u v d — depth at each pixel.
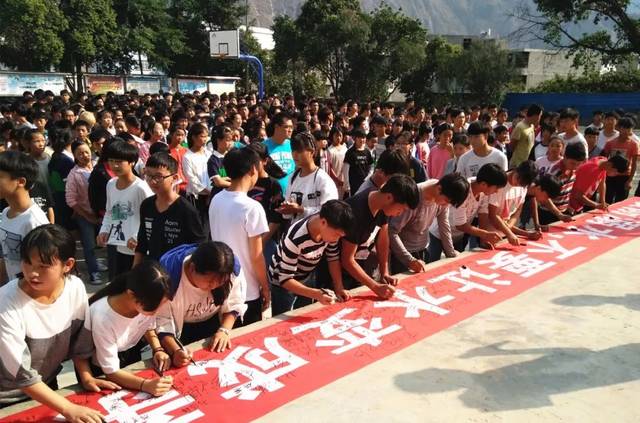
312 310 2.69
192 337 2.53
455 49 27.02
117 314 1.91
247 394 1.96
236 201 2.62
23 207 2.63
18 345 1.72
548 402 1.98
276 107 8.42
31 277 1.69
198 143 4.82
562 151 4.90
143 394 1.94
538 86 27.75
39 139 4.27
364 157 5.47
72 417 1.72
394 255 3.41
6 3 17.80
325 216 2.38
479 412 1.90
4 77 14.88
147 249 2.82
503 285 3.07
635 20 22.25
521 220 4.86
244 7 30.33
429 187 3.17
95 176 4.14
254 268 2.68
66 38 20.81
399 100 34.56
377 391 2.01
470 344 2.39
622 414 1.92
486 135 4.39
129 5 24.42
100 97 10.38
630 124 5.63
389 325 2.54
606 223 4.38
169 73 28.52
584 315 2.71
